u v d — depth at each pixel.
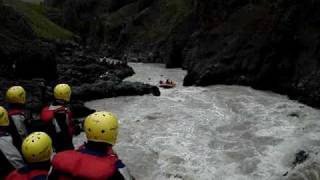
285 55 28.41
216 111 22.12
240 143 16.55
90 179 4.28
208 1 42.25
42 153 5.40
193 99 25.75
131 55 69.62
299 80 25.77
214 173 13.64
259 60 30.61
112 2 88.81
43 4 111.56
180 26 57.09
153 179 13.14
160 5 75.56
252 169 13.91
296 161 14.20
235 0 39.00
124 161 14.55
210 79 31.84
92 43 84.50
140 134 17.81
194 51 42.97
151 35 70.62
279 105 23.34
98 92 25.80
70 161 4.41
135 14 81.25
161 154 15.24
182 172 13.67
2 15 31.45
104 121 4.61
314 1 26.81
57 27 74.88
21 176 5.34
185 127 18.94
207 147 16.12
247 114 21.23
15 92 8.04
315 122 19.16
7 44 26.75
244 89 29.28
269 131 18.00
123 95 26.94
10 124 7.71
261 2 35.12
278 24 29.75
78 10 92.62
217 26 39.03
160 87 31.34
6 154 6.30
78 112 21.00
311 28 26.92
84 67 38.19
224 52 33.69
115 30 81.06
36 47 28.83
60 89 9.12
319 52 25.44
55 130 8.76
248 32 33.22
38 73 27.28
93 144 4.56
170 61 51.38
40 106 20.42
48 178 4.50
